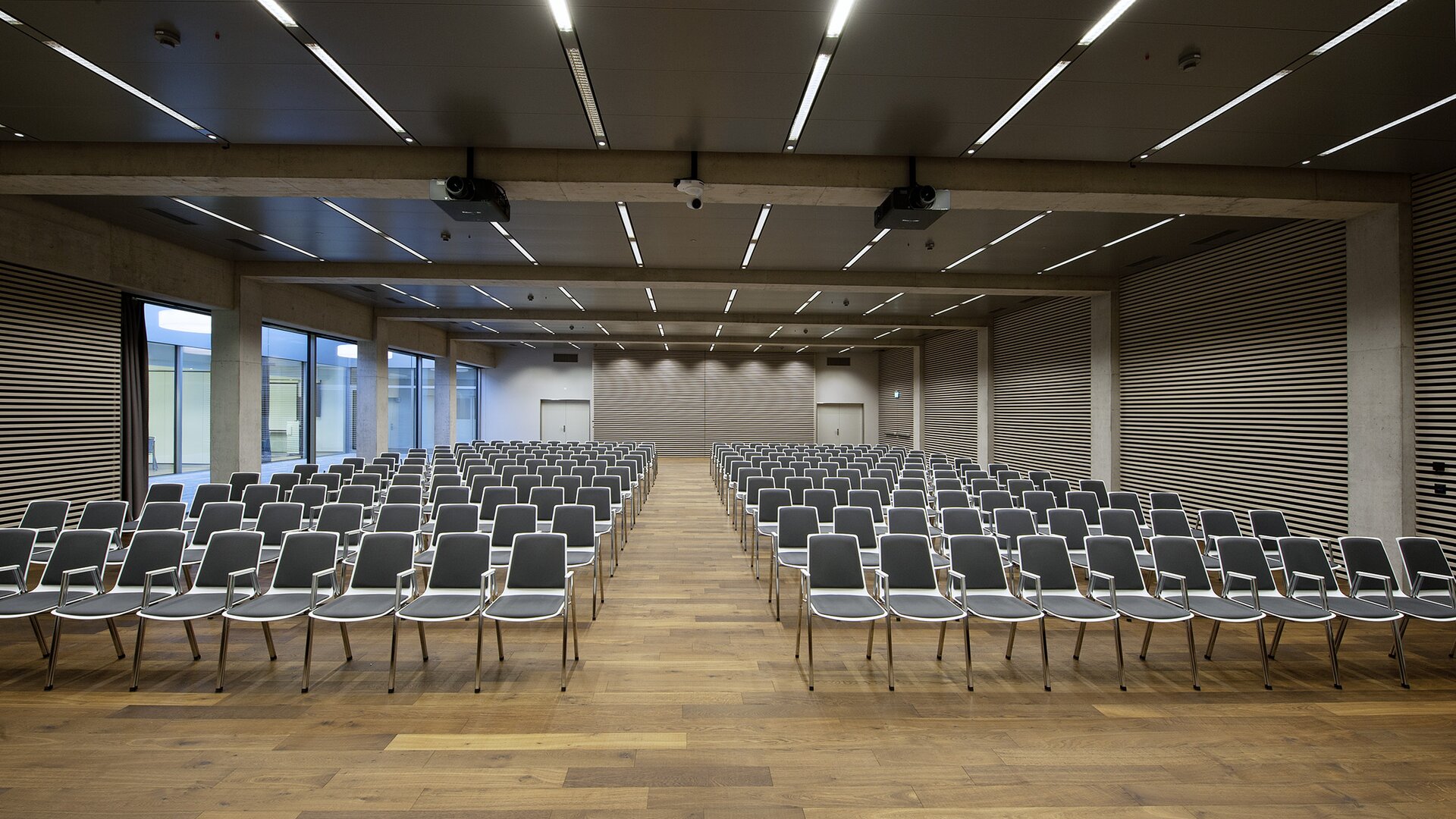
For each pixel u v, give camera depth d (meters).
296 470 8.15
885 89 4.17
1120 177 5.48
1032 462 12.89
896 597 4.20
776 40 3.62
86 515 5.46
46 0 3.21
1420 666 4.24
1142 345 9.71
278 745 3.13
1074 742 3.24
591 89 4.20
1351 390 6.18
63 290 7.08
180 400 9.10
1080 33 3.53
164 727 3.29
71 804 2.65
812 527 5.41
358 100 4.34
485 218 5.35
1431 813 2.67
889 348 21.59
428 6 3.30
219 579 4.13
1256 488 7.52
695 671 4.10
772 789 2.82
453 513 5.49
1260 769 3.00
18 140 5.00
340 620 3.71
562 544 4.21
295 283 10.77
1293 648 4.57
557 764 3.00
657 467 18.67
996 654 4.44
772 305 13.24
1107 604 4.11
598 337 18.52
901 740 3.24
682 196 5.57
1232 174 5.57
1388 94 4.17
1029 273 10.04
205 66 3.89
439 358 18.19
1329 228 6.61
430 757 3.04
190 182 5.20
